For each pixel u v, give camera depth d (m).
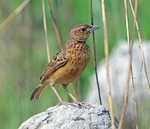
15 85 17.89
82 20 19.78
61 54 13.47
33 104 17.61
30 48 18.72
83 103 12.20
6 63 18.45
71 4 18.50
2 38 19.12
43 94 17.95
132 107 17.50
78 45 13.52
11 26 19.25
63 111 11.84
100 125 11.66
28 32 19.20
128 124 17.33
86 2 20.30
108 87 10.51
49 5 13.91
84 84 20.23
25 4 12.27
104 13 10.75
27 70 18.17
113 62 19.56
